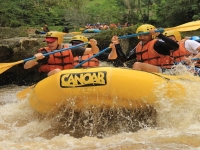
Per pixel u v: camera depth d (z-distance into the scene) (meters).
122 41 9.18
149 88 3.94
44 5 27.39
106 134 3.94
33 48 8.00
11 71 7.89
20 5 24.81
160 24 27.28
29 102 4.58
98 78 3.91
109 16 27.62
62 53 4.93
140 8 29.52
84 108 4.02
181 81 4.16
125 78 3.92
